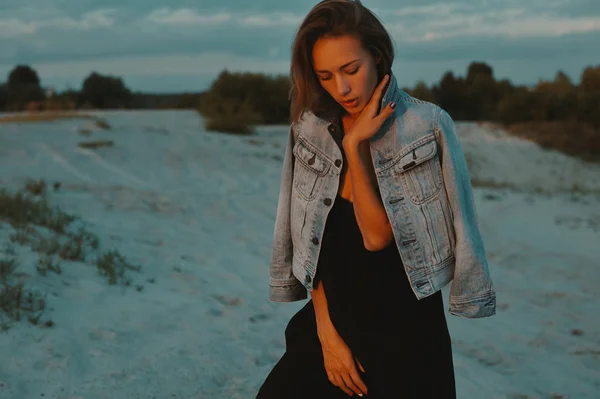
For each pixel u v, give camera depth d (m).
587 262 8.46
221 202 10.10
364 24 2.21
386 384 2.36
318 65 2.25
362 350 2.38
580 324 6.24
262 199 10.69
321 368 2.45
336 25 2.19
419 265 2.34
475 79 34.28
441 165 2.35
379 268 2.38
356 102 2.27
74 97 37.50
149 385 4.32
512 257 8.68
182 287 6.34
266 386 2.48
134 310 5.57
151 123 19.98
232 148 15.04
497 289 7.33
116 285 6.08
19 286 5.35
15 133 13.55
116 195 9.55
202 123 20.95
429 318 2.38
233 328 5.45
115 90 38.81
